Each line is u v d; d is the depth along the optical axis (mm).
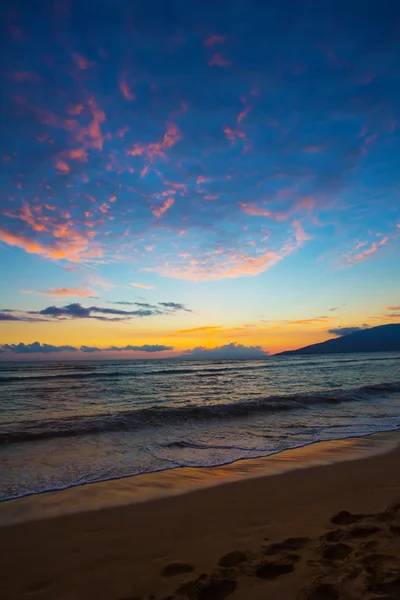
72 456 6895
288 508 4375
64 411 12586
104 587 2756
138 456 6906
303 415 11492
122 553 3322
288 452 7191
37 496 4879
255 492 5004
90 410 12844
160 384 23797
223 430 9297
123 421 10023
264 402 13312
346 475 5770
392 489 5074
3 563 3178
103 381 26547
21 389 20750
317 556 2998
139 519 4137
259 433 8945
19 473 5875
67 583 2830
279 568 2846
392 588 2416
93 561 3186
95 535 3730
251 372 36500
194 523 3988
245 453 7117
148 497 4852
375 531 3457
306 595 2432
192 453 7125
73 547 3467
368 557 2887
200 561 3104
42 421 10219
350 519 3924
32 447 7578
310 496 4809
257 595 2480
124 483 5410
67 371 40938
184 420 10445
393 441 8109
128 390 20125
